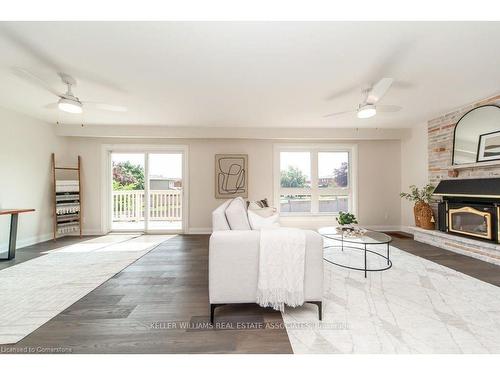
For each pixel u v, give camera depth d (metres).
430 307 1.86
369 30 1.70
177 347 1.42
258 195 4.92
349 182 5.17
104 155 4.72
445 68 2.28
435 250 3.47
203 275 2.58
